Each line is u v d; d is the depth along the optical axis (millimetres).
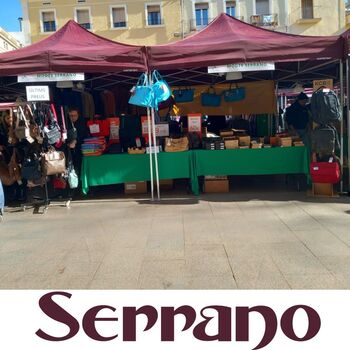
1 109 7496
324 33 31500
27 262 4812
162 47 7090
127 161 7926
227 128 11070
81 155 8008
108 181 7938
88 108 9562
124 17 31703
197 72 9195
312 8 31422
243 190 8461
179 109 10797
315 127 7477
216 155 7895
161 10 31406
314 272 4203
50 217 6863
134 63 7090
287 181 9008
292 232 5508
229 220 6191
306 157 7766
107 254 4953
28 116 6906
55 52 6961
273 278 4090
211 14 31375
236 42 7004
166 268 4445
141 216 6637
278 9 31359
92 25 31812
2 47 27547
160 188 8719
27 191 8305
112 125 8383
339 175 7383
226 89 10797
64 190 8273
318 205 6895
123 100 10945
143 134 8164
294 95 14172
